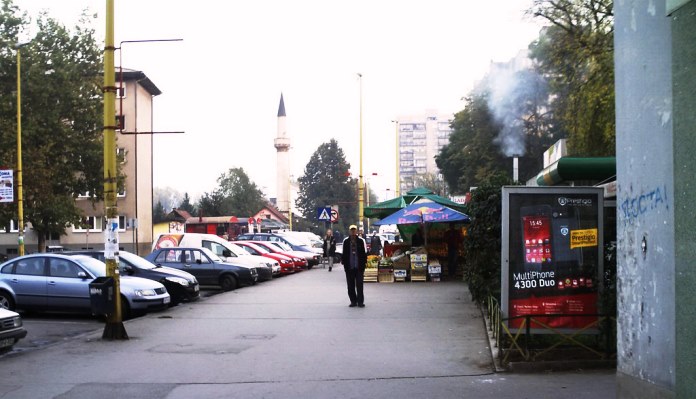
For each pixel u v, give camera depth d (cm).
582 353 891
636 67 591
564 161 1221
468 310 1498
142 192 5684
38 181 3956
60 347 1098
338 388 800
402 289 2008
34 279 1560
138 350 1067
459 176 6662
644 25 577
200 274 2214
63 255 1603
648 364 570
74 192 4366
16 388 816
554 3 2227
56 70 4038
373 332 1216
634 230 596
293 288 2144
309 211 10488
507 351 895
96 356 1018
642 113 581
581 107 2141
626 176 611
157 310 1551
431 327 1261
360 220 4538
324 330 1250
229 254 2445
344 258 1595
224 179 10612
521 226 912
